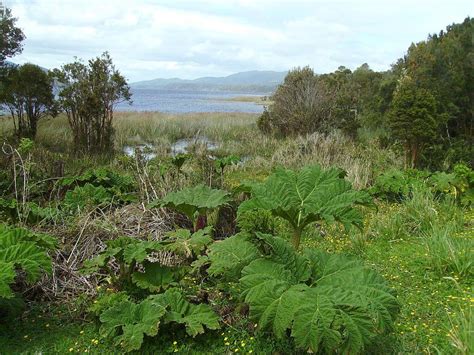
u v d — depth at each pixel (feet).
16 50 51.31
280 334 11.07
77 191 23.16
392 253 20.44
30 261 13.70
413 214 24.89
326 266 13.04
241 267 13.24
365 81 79.30
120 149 54.03
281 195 15.43
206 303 15.01
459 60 48.03
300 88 64.49
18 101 50.62
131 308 13.29
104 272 16.94
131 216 20.75
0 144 43.37
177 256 17.78
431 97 37.65
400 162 40.29
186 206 18.61
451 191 28.45
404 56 56.49
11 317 14.23
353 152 42.96
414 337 13.14
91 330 13.80
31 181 26.71
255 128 73.87
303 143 46.60
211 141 67.31
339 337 10.57
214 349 12.89
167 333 13.35
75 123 50.01
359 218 14.85
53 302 15.38
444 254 18.28
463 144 42.16
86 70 49.80
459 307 14.38
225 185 26.32
